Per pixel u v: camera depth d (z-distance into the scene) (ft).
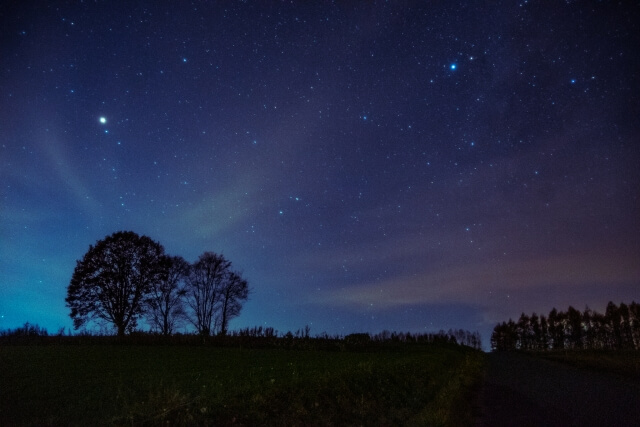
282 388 38.91
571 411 44.50
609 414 42.75
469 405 47.62
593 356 134.31
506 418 40.55
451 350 165.78
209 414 29.22
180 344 110.52
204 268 185.98
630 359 113.29
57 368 53.21
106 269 159.22
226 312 186.60
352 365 65.10
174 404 30.55
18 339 103.76
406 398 45.50
